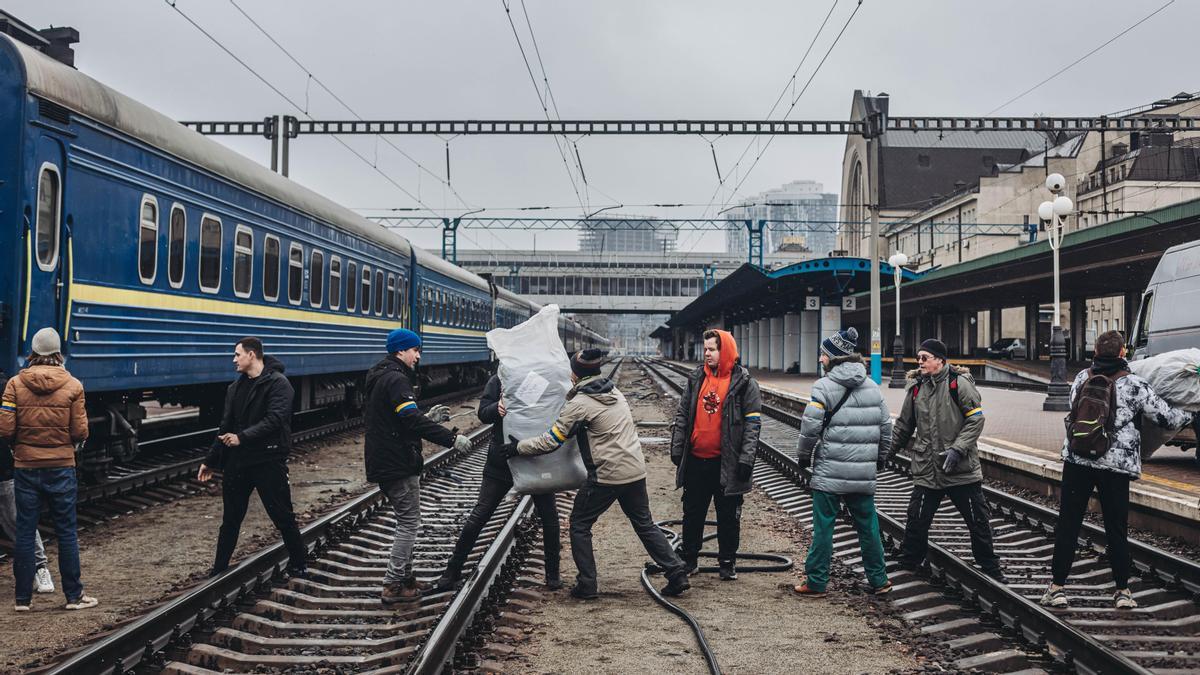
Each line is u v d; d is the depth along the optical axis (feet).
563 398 24.62
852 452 24.31
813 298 137.18
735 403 25.57
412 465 23.82
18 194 28.99
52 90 30.63
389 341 24.36
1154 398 22.38
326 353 58.54
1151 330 50.88
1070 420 22.94
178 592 24.00
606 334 645.92
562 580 26.55
